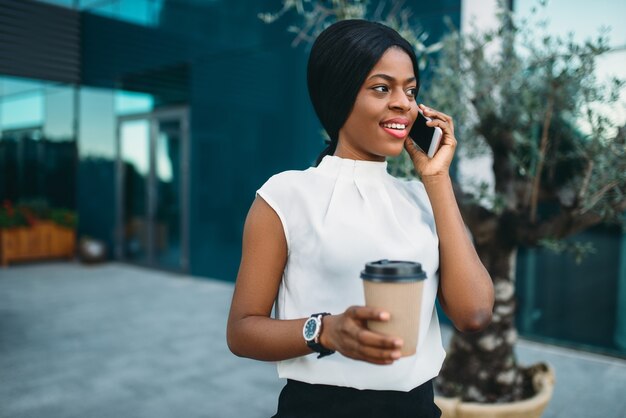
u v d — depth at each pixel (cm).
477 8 436
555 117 246
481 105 246
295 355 90
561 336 448
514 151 247
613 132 211
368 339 75
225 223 713
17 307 587
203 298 635
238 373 383
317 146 612
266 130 659
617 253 418
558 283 448
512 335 247
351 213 100
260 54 654
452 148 105
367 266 79
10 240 880
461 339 250
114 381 365
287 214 100
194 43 699
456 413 221
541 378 245
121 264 898
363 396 100
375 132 100
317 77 103
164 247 819
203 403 329
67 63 745
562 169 267
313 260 98
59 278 775
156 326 508
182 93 752
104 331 491
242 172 688
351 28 100
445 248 101
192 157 752
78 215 974
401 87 99
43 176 1002
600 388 353
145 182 842
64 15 739
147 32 729
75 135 960
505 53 256
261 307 99
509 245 243
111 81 764
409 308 77
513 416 218
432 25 479
